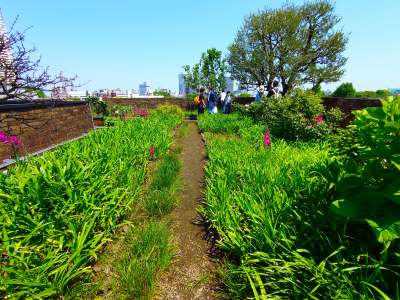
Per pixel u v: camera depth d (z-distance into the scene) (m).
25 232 2.35
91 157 3.75
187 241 3.00
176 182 4.52
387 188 1.78
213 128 9.79
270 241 2.31
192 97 24.05
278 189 3.07
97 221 2.78
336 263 1.96
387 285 1.83
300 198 2.89
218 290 2.28
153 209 3.54
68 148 4.34
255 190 3.33
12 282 1.85
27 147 5.60
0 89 4.55
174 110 17.02
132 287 2.14
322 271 1.93
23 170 3.17
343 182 2.16
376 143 2.06
